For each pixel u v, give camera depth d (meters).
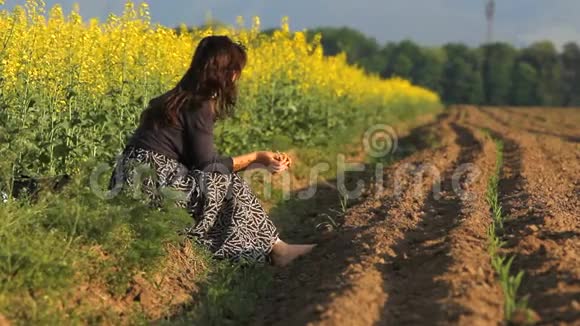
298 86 22.53
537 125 46.34
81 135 12.61
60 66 13.02
